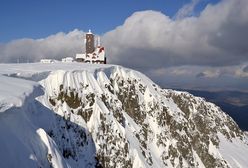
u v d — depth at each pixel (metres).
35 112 38.59
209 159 82.56
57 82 50.50
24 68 52.31
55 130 42.12
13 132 28.50
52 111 43.34
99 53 78.94
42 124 39.34
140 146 61.78
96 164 48.78
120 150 53.94
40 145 31.38
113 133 54.25
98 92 57.25
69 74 53.03
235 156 94.31
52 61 71.12
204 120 96.06
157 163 63.97
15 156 26.98
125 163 53.91
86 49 79.62
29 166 27.75
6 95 29.38
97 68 63.44
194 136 83.19
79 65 65.12
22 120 30.58
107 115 54.78
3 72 44.31
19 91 32.38
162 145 69.75
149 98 75.56
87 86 55.34
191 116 92.75
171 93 92.88
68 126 47.09
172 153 70.06
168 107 79.25
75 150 45.91
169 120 76.56
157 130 71.31
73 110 50.47
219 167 83.00
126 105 68.62
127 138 59.50
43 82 48.66
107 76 66.88
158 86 88.06
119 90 68.56
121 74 72.62
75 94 51.75
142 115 71.00
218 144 93.38
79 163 45.41
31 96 34.22
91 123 52.06
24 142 29.25
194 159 76.88
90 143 49.78
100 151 50.28
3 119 27.86
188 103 95.88
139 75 81.81
